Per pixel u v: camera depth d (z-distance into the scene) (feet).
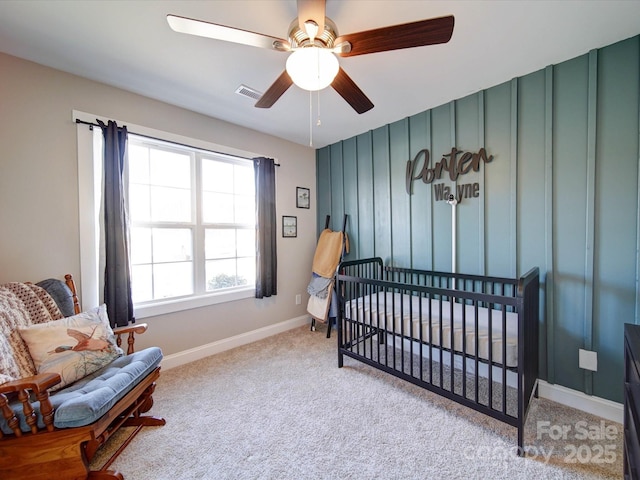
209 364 7.99
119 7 4.49
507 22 4.81
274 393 6.44
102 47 5.50
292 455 4.65
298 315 11.39
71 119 6.40
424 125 8.36
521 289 4.53
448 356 7.50
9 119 5.73
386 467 4.38
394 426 5.29
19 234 5.82
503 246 6.89
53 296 5.59
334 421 5.46
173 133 7.94
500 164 6.88
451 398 5.55
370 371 7.45
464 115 7.49
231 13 4.66
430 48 5.50
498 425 5.28
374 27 4.99
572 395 5.83
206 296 8.63
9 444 3.71
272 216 10.06
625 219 5.29
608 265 5.47
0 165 5.64
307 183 11.71
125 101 7.14
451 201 7.70
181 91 7.20
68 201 6.39
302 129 9.82
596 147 5.54
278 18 4.78
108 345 5.25
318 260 10.83
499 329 5.51
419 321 5.95
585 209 5.71
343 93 5.38
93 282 6.70
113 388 4.29
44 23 4.83
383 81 6.72
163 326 7.84
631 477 3.17
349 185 10.74
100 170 6.82
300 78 4.65
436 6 4.51
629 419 3.50
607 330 5.49
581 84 5.70
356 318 7.58
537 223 6.34
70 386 4.62
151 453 4.71
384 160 9.50
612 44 5.33
